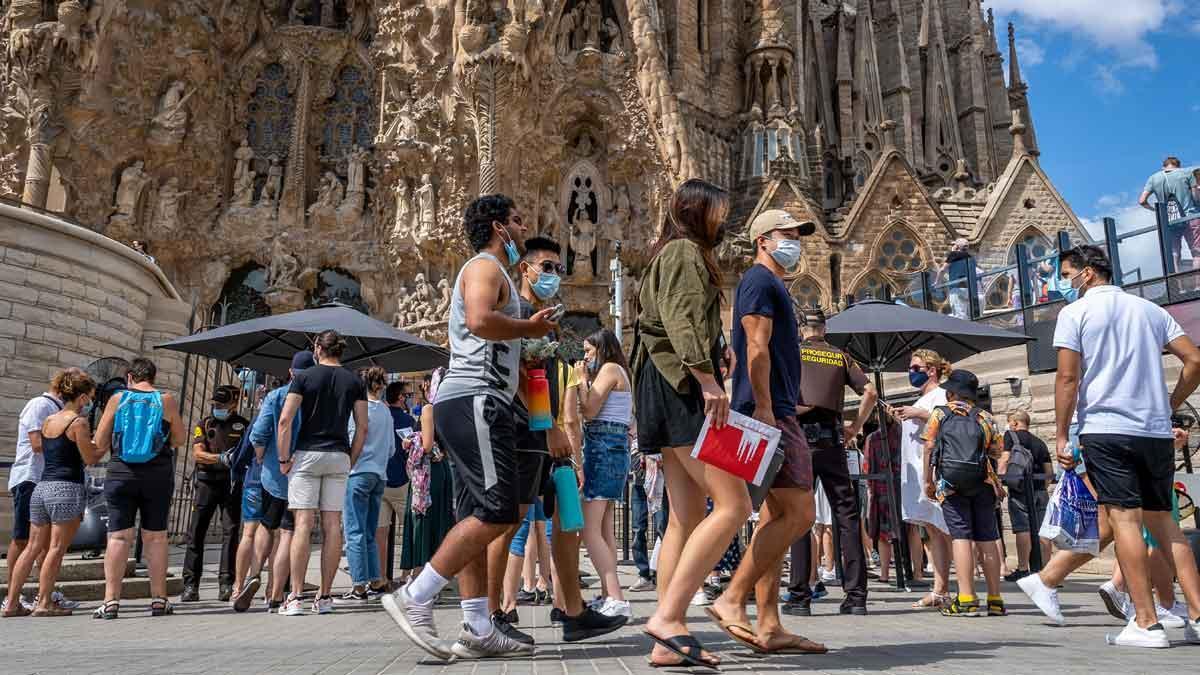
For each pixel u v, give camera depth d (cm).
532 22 3497
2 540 1487
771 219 511
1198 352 569
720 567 976
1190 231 1448
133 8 3472
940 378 891
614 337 765
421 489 985
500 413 465
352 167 3878
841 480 788
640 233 3641
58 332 1609
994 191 3775
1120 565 543
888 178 3844
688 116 4172
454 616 789
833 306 3656
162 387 1866
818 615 767
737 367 489
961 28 6600
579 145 3775
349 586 1177
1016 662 418
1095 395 566
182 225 3666
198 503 1024
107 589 818
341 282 3831
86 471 1158
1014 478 1212
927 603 853
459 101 3478
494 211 498
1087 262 596
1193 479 865
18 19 3247
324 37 4031
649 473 1109
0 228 1534
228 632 662
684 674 388
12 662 448
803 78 5175
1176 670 388
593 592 1063
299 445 838
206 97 3756
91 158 3369
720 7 4531
